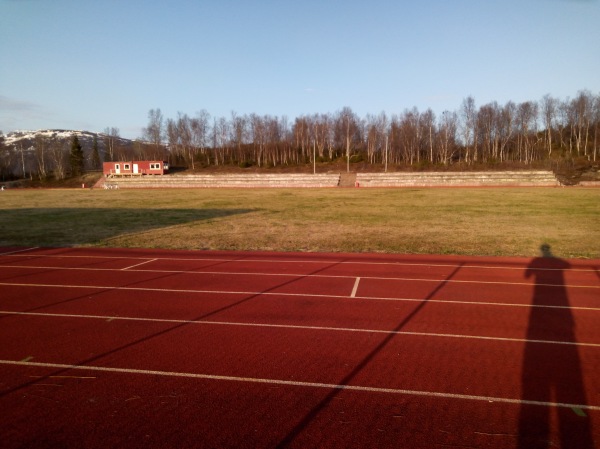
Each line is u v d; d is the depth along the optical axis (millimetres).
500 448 3918
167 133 96188
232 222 23125
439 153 83875
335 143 96812
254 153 94000
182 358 5875
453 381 5211
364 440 4039
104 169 76125
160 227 21125
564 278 10648
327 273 11258
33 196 48750
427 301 8609
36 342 6445
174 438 4059
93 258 13469
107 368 5570
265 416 4438
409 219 24141
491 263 12570
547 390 4992
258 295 9047
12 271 11500
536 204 32312
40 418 4402
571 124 80375
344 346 6297
